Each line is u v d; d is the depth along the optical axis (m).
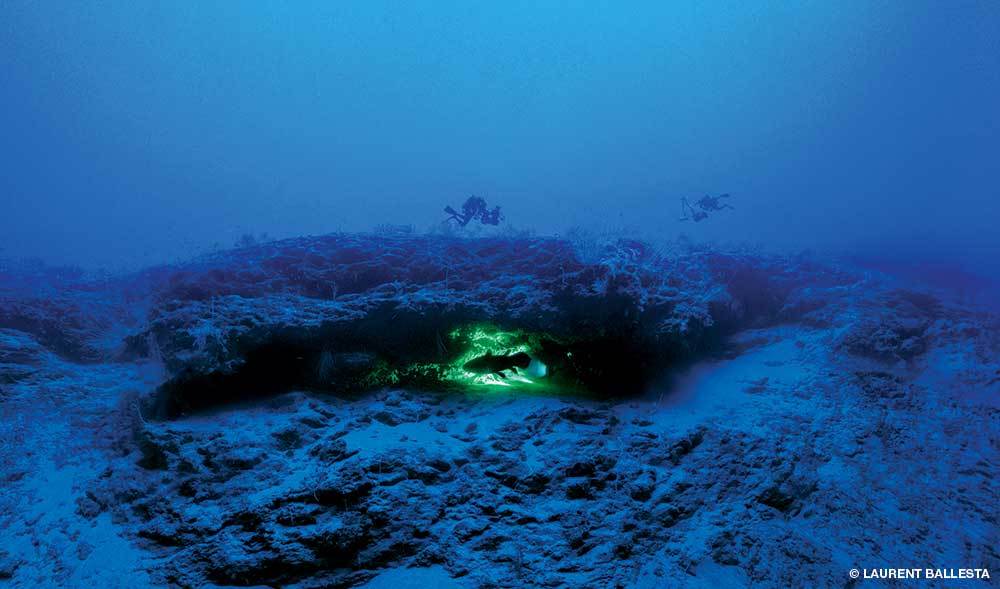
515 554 3.78
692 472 4.80
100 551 3.83
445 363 6.56
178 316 6.21
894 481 4.90
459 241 8.94
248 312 6.23
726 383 6.79
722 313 7.98
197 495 4.26
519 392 6.36
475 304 6.43
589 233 9.12
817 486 4.76
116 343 7.30
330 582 3.58
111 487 4.43
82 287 8.91
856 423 5.70
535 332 6.46
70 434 5.34
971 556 4.07
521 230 10.07
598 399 6.29
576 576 3.63
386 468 4.41
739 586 3.67
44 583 3.58
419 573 3.66
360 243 8.77
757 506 4.42
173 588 3.50
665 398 6.35
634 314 6.23
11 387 5.84
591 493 4.37
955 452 5.30
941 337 7.45
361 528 3.82
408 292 7.13
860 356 7.12
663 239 10.23
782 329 8.26
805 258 10.73
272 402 5.71
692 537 4.07
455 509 4.16
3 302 7.27
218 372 5.68
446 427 5.43
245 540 3.78
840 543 4.17
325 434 5.19
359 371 6.18
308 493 4.11
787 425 5.66
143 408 5.51
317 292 7.52
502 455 4.80
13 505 4.33
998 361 6.74
